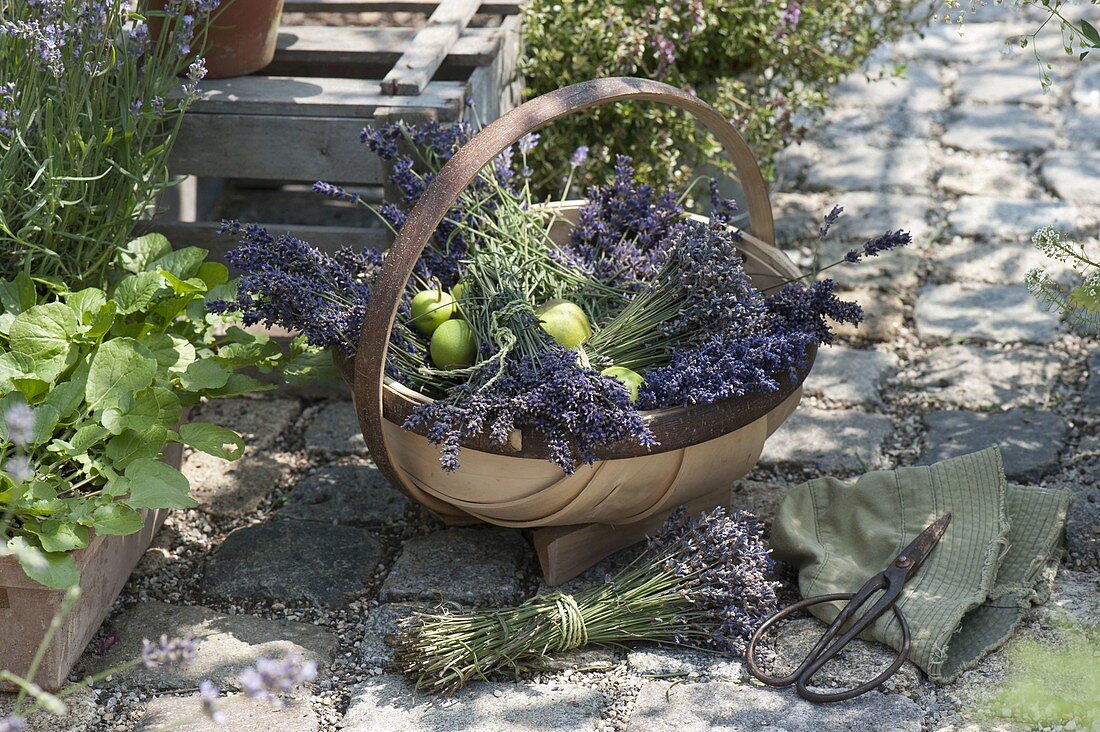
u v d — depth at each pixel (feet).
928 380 8.66
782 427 8.16
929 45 14.88
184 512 7.33
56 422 5.74
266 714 5.70
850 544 6.66
